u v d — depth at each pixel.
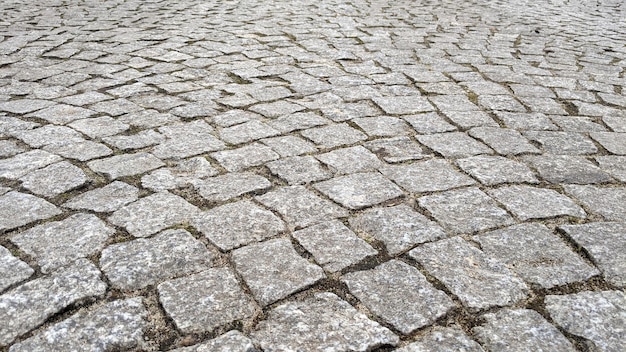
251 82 4.22
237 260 2.14
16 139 3.19
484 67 4.72
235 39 5.50
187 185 2.69
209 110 3.64
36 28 5.93
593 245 2.25
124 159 2.95
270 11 7.06
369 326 1.83
